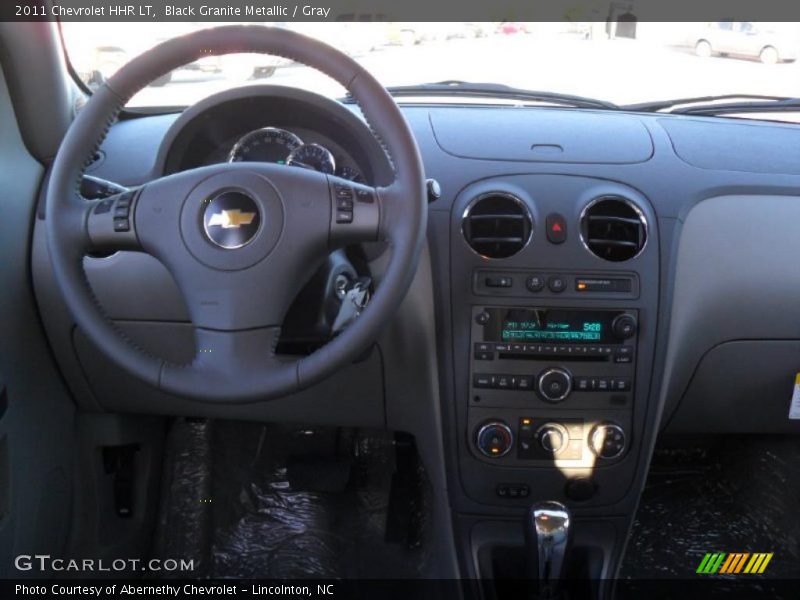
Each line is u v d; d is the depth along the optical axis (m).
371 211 1.18
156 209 1.20
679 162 1.69
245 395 1.18
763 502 2.12
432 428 1.69
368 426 1.75
